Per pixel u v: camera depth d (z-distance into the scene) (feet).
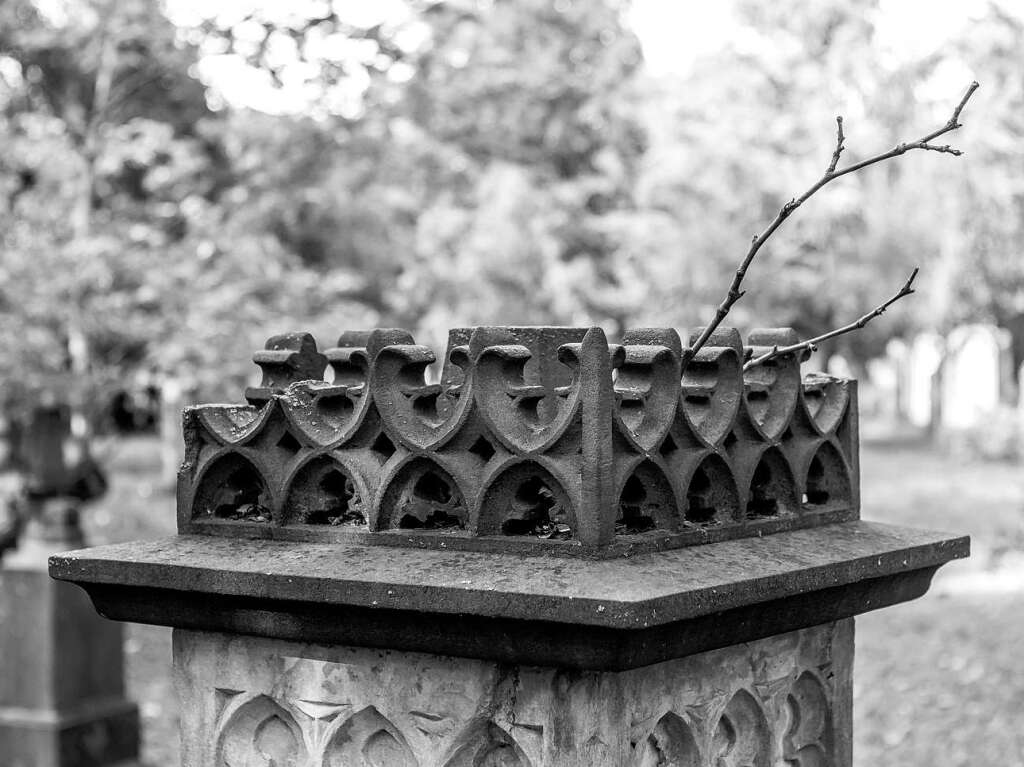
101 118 33.17
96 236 31.07
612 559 6.48
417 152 59.36
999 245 57.06
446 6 63.41
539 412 7.39
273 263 33.09
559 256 70.33
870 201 54.39
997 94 48.11
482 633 6.53
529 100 72.08
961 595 39.78
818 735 8.30
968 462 91.45
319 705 7.38
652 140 60.80
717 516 7.35
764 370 8.02
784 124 54.54
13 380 28.04
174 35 32.89
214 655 7.71
